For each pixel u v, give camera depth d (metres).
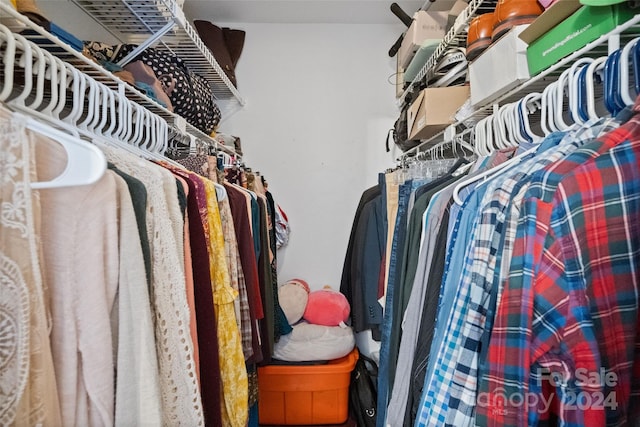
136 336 0.49
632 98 0.53
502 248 0.51
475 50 1.11
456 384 0.57
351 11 1.97
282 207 2.09
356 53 2.09
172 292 0.58
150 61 1.22
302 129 2.09
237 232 1.03
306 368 1.60
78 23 1.20
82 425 0.45
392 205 1.47
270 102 2.09
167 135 1.01
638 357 0.45
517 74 0.88
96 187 0.46
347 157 2.10
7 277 0.40
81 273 0.45
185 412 0.58
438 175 1.18
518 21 0.92
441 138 1.52
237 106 2.08
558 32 0.76
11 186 0.41
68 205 0.45
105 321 0.46
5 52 0.54
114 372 0.47
